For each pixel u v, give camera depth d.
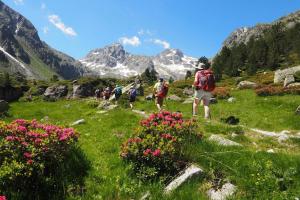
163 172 11.47
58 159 11.08
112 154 13.44
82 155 12.60
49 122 27.30
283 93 42.19
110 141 15.30
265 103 35.16
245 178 10.82
